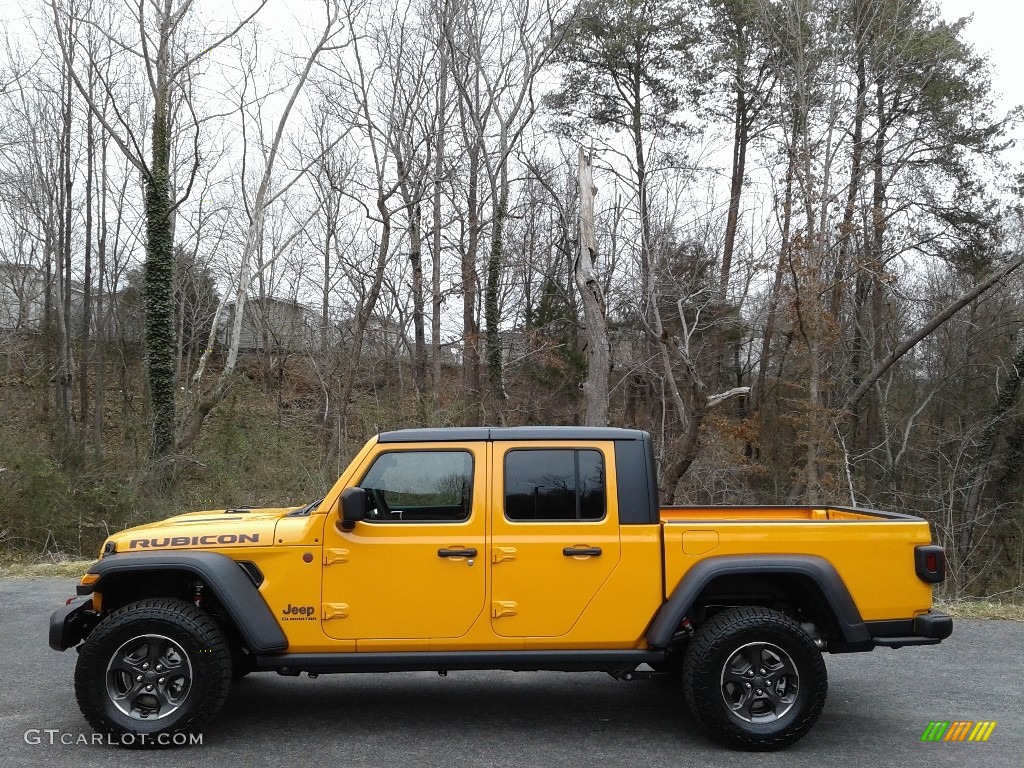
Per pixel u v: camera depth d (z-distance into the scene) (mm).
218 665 4941
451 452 5250
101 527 16141
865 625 5129
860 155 24188
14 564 12703
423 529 5098
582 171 16375
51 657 6910
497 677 6594
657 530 5168
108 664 4883
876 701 5961
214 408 23031
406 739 5105
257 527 5148
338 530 5082
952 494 22344
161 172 19688
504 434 5270
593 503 5215
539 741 5098
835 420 19938
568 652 5082
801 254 19984
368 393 26266
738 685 5051
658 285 21156
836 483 19922
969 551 21875
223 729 5273
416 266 24047
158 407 19375
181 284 30359
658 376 23109
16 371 29000
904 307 26703
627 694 6148
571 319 29000
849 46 22094
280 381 27891
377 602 5039
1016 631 8164
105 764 4637
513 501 5180
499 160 24250
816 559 5141
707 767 4680
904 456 25406
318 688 6238
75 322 34812
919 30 24266
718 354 26984
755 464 20922
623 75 28672
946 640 7801
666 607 5047
